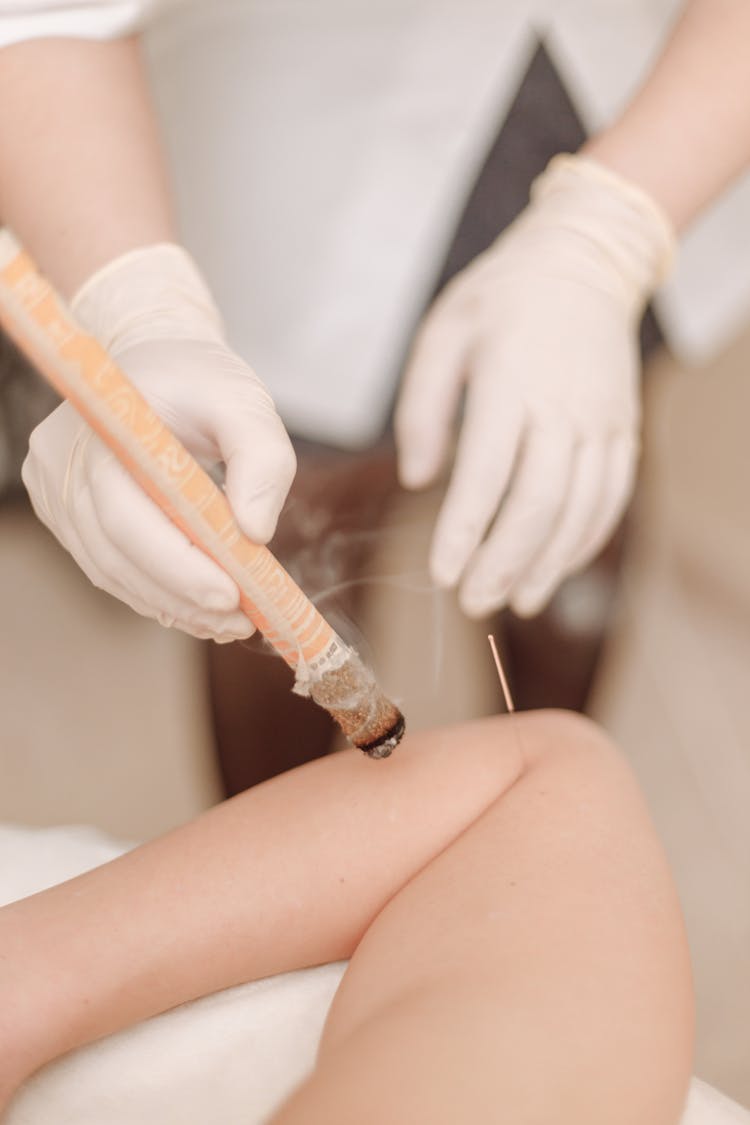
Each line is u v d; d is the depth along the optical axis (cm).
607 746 65
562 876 58
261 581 55
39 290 51
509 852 59
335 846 60
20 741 116
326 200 88
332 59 86
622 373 78
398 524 129
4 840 67
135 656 126
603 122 90
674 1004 55
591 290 78
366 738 57
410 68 86
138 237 71
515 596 78
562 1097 51
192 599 57
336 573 91
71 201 72
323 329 90
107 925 58
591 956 55
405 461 79
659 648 127
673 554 137
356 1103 50
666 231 81
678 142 81
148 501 58
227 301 91
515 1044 52
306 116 87
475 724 65
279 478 58
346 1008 56
